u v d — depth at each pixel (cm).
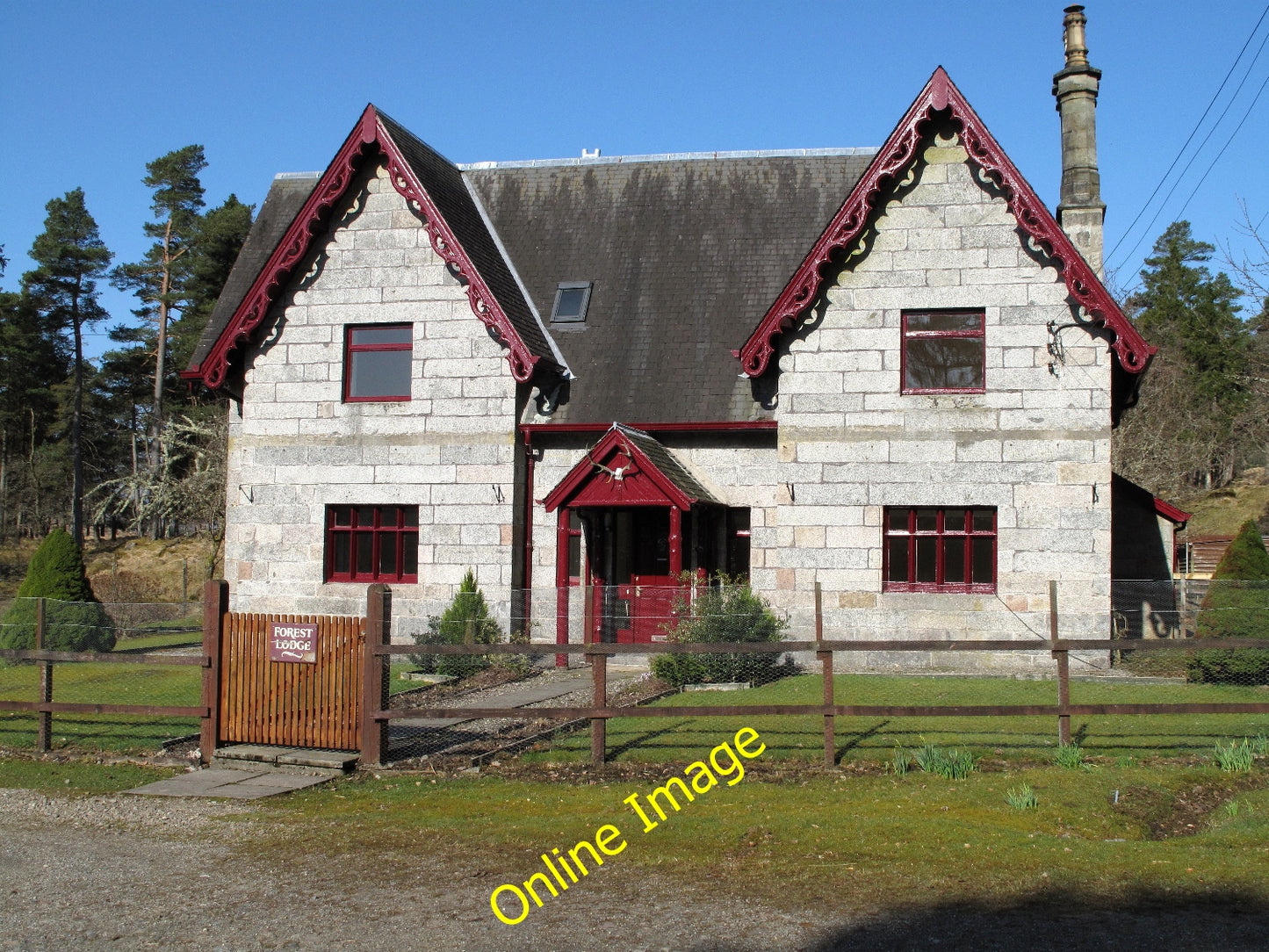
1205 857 895
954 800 1073
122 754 1362
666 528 2322
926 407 2027
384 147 2256
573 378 2291
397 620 2258
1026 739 1332
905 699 1605
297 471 2322
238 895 851
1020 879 848
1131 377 2058
